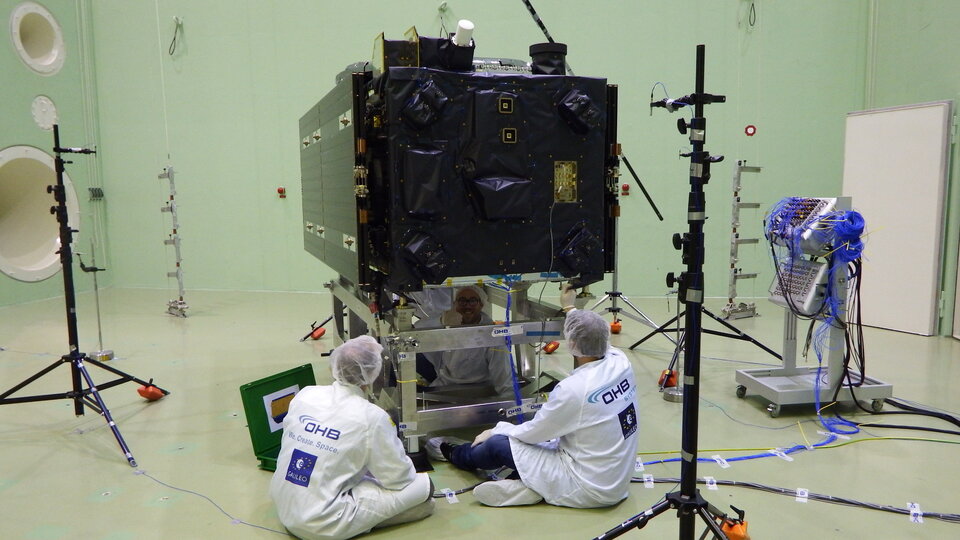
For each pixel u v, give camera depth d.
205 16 7.30
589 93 2.77
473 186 2.60
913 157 5.12
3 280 6.46
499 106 2.61
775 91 6.52
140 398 3.74
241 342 5.07
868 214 5.47
